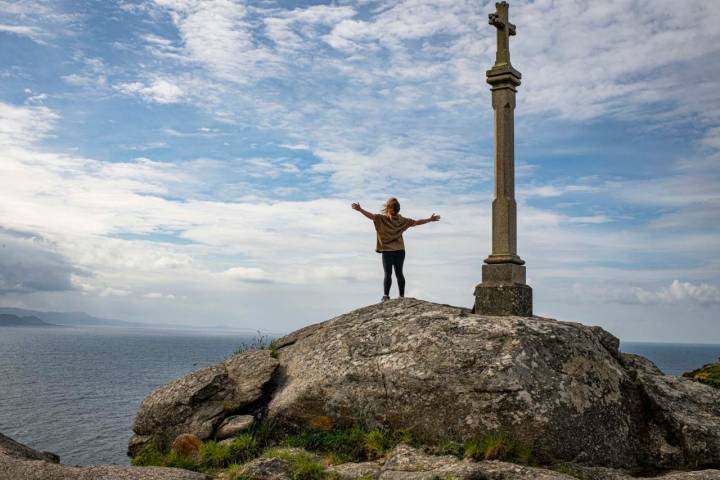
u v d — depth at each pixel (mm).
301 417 10805
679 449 9539
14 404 75750
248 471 8695
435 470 8250
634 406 10070
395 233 13570
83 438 54375
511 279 11352
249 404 11398
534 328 10250
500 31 12117
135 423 11773
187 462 9977
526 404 9180
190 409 11328
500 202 11711
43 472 8477
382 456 9555
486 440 9039
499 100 11945
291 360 12227
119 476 8367
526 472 7938
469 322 10695
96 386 99625
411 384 10047
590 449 9125
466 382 9664
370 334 11445
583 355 10086
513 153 11961
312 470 8703
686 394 10508
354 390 10539
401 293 13773
